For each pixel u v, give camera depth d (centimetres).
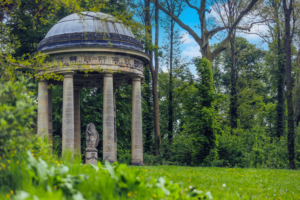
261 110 7075
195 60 4688
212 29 5591
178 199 980
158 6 5400
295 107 6191
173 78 6594
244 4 5544
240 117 6662
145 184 1037
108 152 3391
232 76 6119
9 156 1017
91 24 3447
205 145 4453
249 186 1880
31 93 1209
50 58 3441
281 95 6122
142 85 5550
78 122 4075
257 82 7069
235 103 5953
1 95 1062
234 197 1355
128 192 955
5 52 2645
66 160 1362
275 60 6303
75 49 3312
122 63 3481
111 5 5025
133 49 3488
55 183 942
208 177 2214
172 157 4719
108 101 3403
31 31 4344
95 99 4994
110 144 3394
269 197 1543
